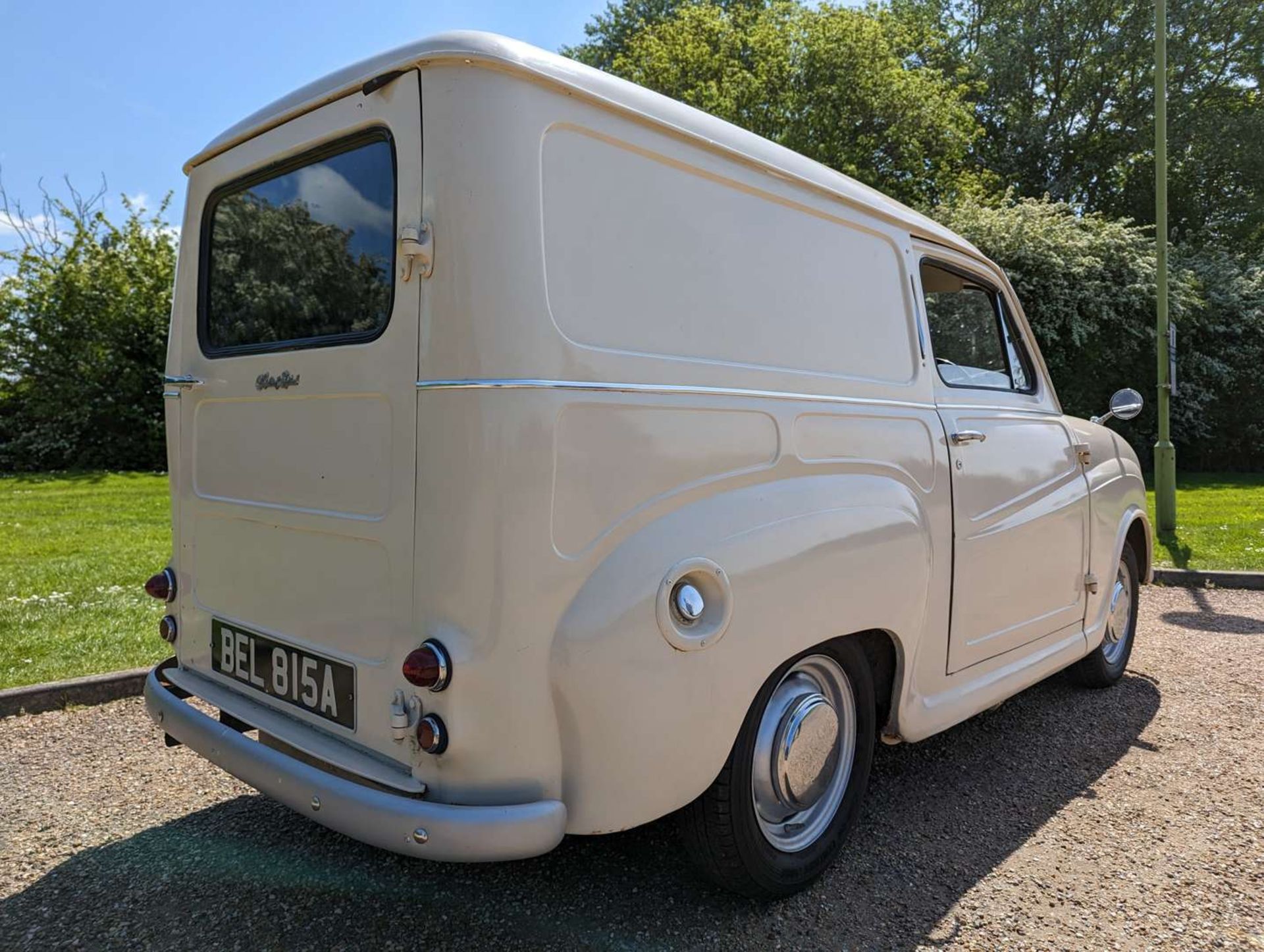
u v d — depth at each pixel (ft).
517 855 6.53
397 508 7.02
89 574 22.66
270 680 8.55
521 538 6.59
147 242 64.85
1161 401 31.71
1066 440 13.52
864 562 8.92
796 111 67.72
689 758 7.38
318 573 7.89
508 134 6.68
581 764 6.94
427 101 6.85
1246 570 25.07
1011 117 83.20
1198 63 78.95
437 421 6.70
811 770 8.82
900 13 88.33
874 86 67.05
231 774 8.06
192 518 9.73
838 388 9.32
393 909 8.57
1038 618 12.59
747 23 80.38
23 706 13.48
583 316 7.04
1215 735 13.51
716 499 7.84
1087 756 12.67
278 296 8.50
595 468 6.97
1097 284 53.93
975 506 11.05
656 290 7.61
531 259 6.69
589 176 7.20
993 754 12.76
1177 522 33.71
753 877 8.27
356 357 7.39
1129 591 16.22
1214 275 61.00
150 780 11.45
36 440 60.44
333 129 7.75
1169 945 8.20
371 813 6.67
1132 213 82.64
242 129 8.82
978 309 12.48
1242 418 61.31
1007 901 8.87
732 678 7.60
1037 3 82.74
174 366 10.10
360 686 7.46
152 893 8.84
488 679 6.62
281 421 8.29
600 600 6.91
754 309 8.54
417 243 6.77
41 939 8.05
